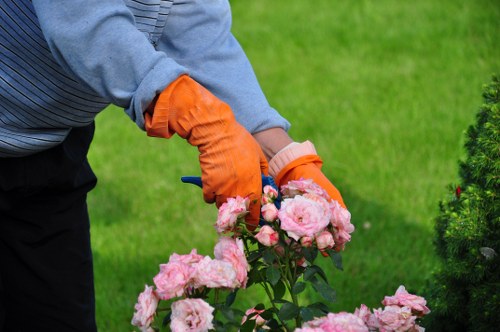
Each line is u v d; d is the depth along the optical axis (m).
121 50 2.31
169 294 2.19
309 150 2.59
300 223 2.23
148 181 6.63
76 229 3.15
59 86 2.70
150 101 2.30
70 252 3.14
